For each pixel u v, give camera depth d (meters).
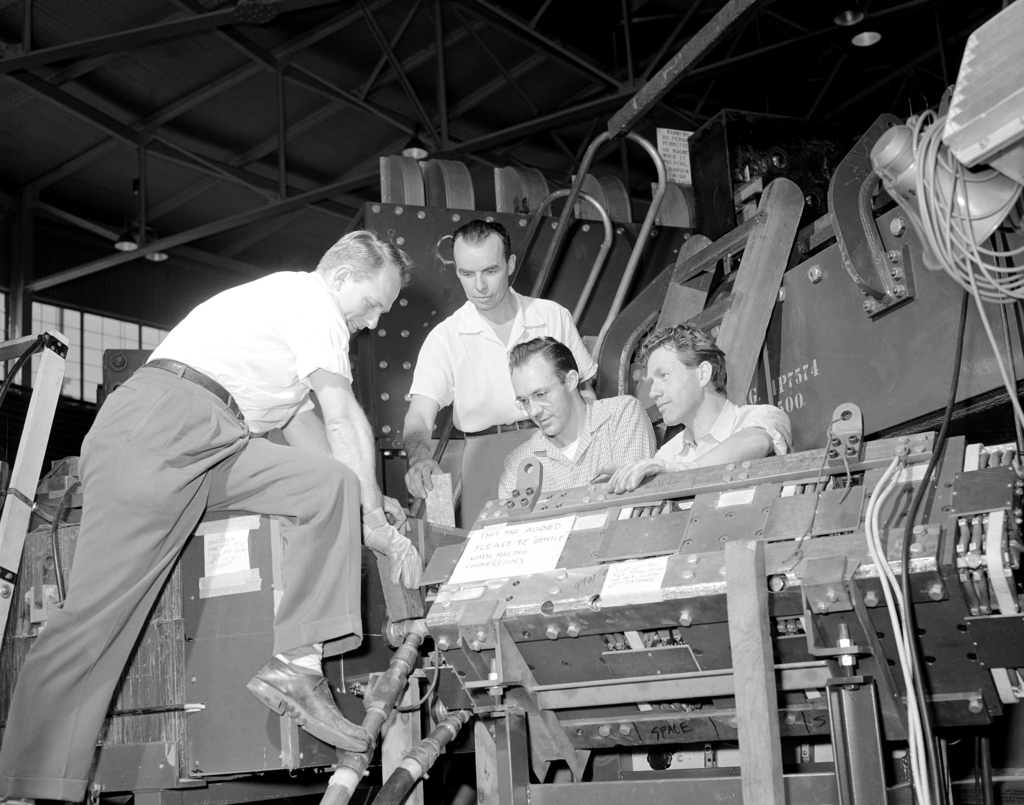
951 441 2.31
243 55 12.64
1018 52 2.00
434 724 2.96
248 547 2.81
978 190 2.15
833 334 3.79
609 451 3.68
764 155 4.75
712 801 2.32
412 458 4.01
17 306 14.98
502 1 12.34
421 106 12.55
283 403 2.96
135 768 2.81
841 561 2.14
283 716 2.70
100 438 2.74
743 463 2.56
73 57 11.19
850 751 2.17
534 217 5.20
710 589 2.23
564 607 2.39
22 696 2.67
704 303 4.45
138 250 14.25
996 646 2.08
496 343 4.42
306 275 3.00
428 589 2.87
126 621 2.75
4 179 14.75
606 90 13.74
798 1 12.73
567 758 2.73
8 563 3.17
